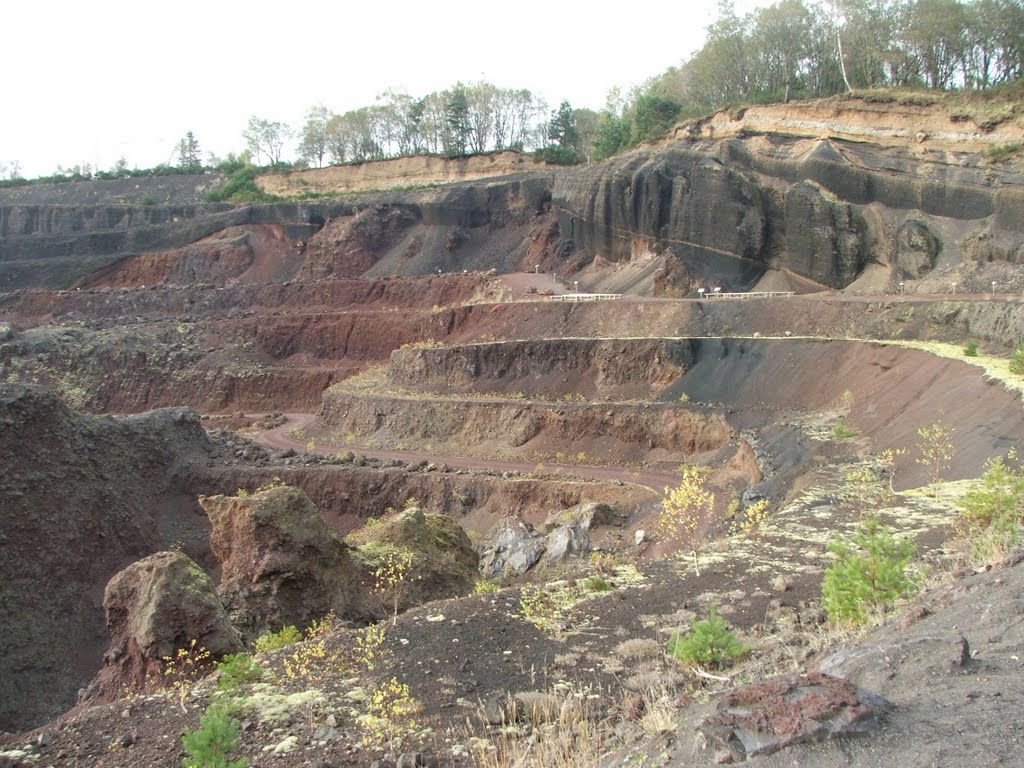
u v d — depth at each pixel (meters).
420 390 61.16
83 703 17.45
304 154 142.50
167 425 46.44
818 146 60.31
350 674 11.72
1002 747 5.14
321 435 60.91
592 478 42.41
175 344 84.88
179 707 10.63
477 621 13.90
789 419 41.41
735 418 44.16
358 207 100.88
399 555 24.72
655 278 64.38
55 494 34.56
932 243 54.06
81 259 110.44
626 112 103.19
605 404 48.91
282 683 11.41
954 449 26.33
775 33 81.56
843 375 43.44
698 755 6.27
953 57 73.50
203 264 105.56
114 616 18.25
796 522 20.08
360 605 22.47
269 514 21.55
